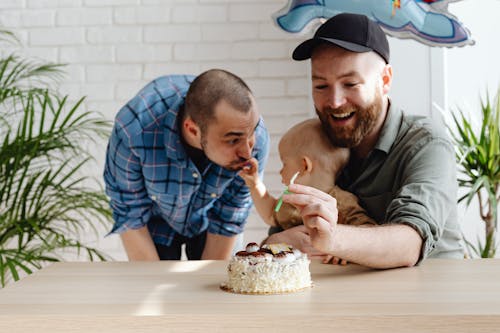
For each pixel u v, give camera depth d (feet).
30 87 10.93
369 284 4.73
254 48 11.54
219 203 7.55
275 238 6.30
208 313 3.93
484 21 11.55
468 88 11.64
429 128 6.13
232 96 5.82
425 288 4.56
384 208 6.34
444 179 5.74
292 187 4.77
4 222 9.59
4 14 11.75
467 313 3.83
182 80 7.06
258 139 6.68
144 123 6.68
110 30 11.66
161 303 4.24
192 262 5.74
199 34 11.59
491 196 9.29
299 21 6.53
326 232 4.67
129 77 11.66
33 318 4.00
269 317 3.86
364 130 6.16
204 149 6.08
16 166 9.46
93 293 4.58
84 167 11.66
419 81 9.97
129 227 7.42
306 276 4.68
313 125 6.72
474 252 10.99
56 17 11.70
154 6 11.62
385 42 6.15
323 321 3.84
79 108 11.69
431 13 6.08
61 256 11.63
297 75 11.53
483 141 9.68
